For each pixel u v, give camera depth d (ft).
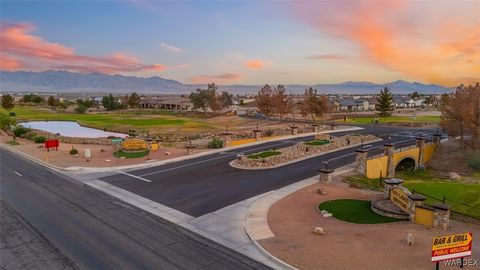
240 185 92.89
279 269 47.70
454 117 176.96
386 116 330.34
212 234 60.29
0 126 195.21
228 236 59.47
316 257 50.37
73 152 142.61
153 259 50.75
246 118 360.07
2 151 157.99
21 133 211.00
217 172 109.29
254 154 127.34
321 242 55.77
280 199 79.92
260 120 331.36
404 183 104.73
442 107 200.64
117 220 67.15
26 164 125.49
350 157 133.59
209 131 246.27
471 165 145.38
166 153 141.90
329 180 94.32
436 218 62.39
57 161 128.77
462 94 180.34
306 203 76.69
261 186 91.76
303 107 319.27
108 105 539.70
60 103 564.71
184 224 65.05
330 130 221.25
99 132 265.75
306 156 135.54
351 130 221.87
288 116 391.45
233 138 181.06
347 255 50.96
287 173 107.24
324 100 305.94
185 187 91.56
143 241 57.26
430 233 59.77
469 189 95.55
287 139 181.06
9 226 63.77
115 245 55.62
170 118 377.09
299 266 47.78
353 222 64.95
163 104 571.69
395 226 63.00
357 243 55.26
